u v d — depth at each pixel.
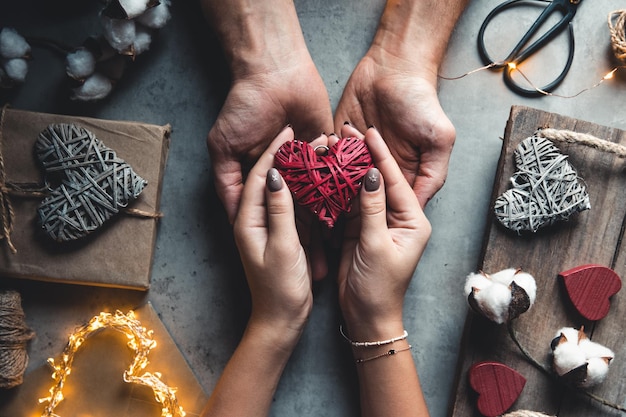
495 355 0.71
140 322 0.75
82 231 0.69
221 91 0.76
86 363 0.74
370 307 0.66
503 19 0.76
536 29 0.75
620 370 0.71
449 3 0.68
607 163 0.71
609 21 0.74
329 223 0.63
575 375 0.67
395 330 0.67
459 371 0.72
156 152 0.71
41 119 0.70
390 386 0.67
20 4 0.76
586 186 0.71
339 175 0.62
